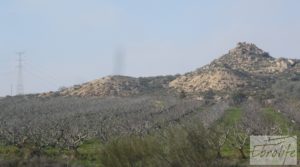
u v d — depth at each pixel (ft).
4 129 417.08
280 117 602.85
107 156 193.98
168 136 190.60
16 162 241.96
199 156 185.16
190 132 188.96
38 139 354.74
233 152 295.89
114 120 519.60
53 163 245.65
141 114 594.24
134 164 189.88
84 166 242.37
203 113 633.20
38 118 540.52
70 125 465.47
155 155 186.39
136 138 197.98
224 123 520.83
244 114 613.11
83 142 371.35
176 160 183.62
